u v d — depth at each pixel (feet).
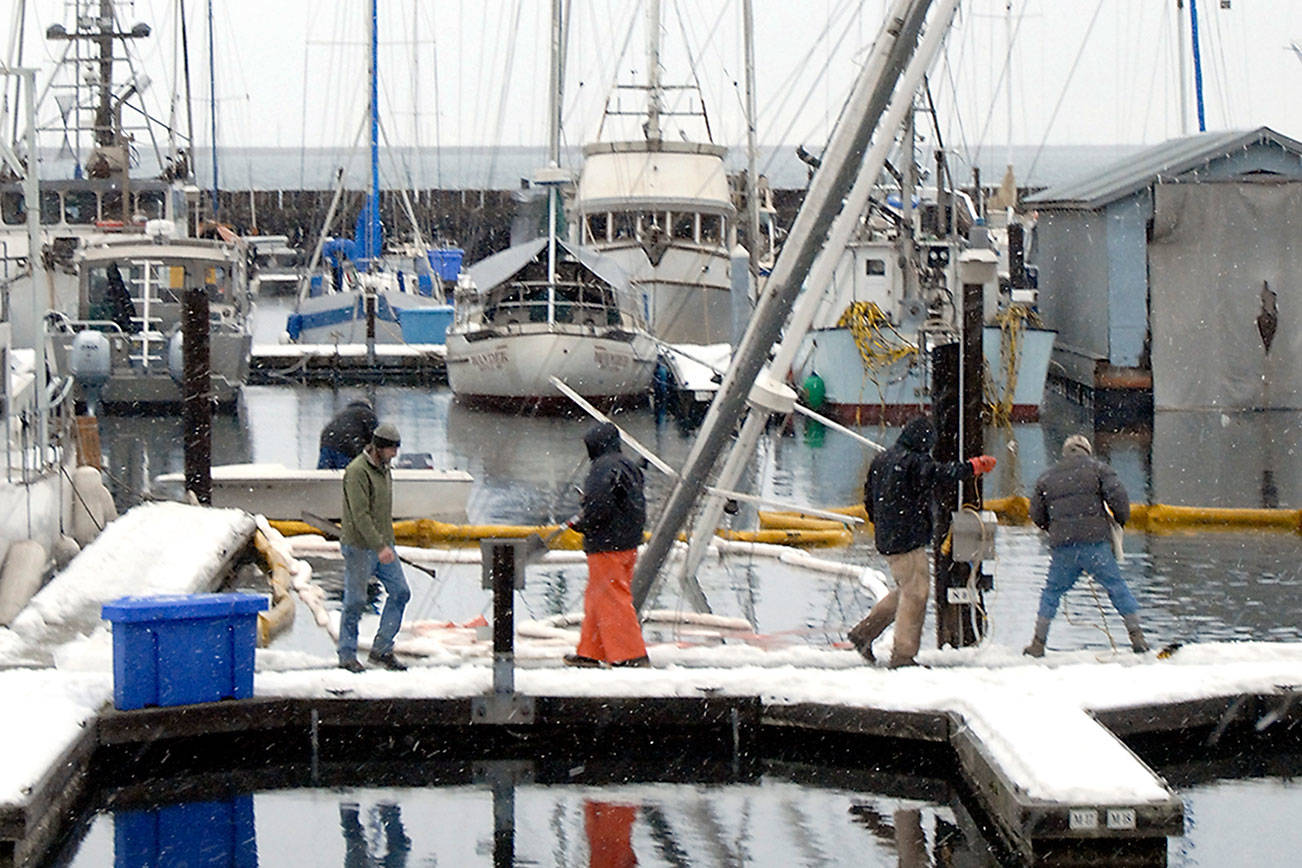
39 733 88.48
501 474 242.99
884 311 316.60
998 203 498.28
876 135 139.03
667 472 131.13
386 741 99.91
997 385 305.53
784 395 131.44
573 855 82.69
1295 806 90.74
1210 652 111.86
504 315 350.23
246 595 100.37
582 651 110.32
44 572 142.61
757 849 83.46
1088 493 111.65
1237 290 310.45
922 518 106.22
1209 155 307.78
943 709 97.04
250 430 297.74
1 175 343.46
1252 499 215.31
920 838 85.15
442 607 146.61
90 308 320.29
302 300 479.82
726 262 391.45
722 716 99.91
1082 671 103.71
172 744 96.27
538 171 337.93
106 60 355.56
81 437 178.81
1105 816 79.71
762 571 165.99
